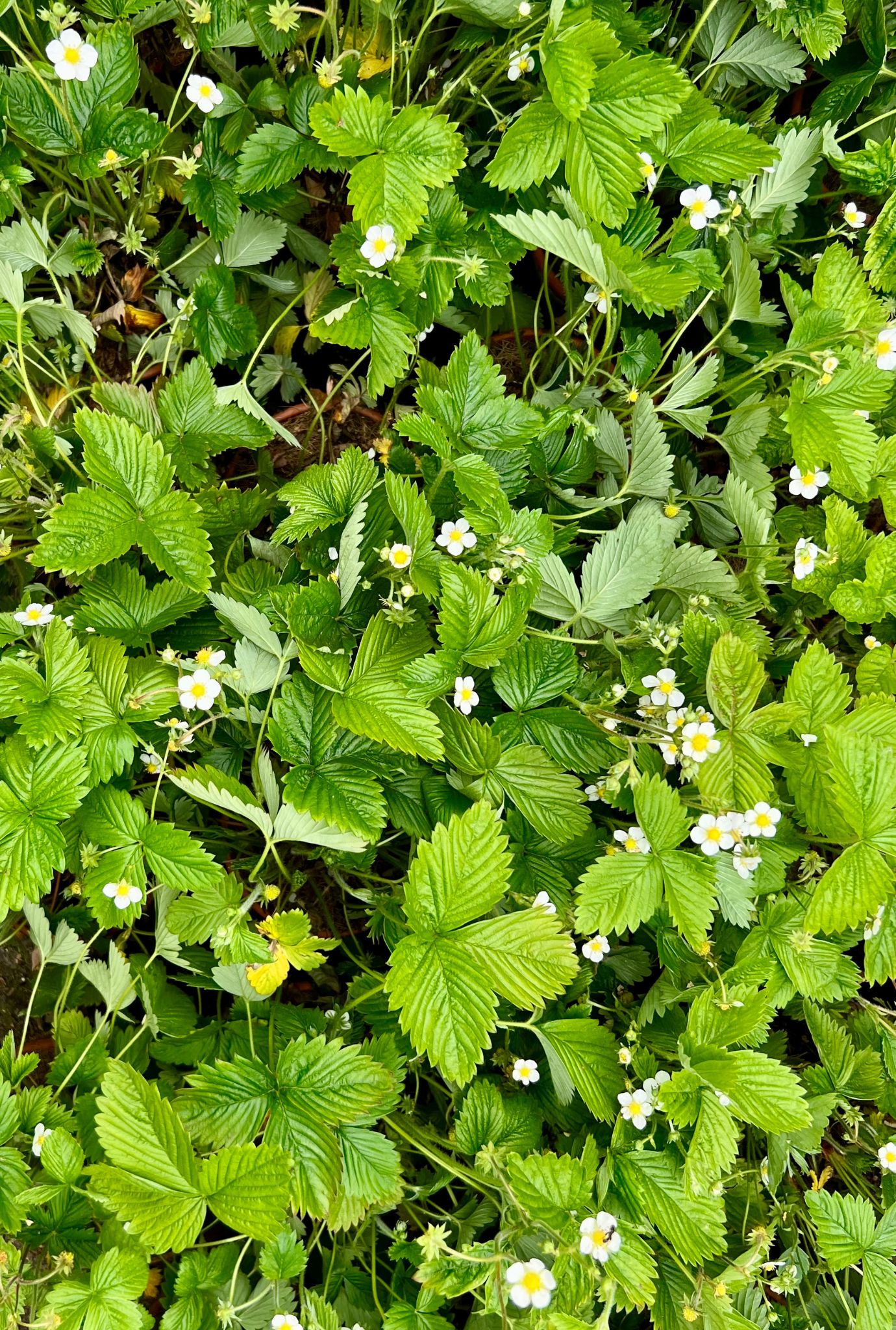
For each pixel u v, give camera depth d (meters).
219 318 0.60
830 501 0.61
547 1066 0.61
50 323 0.60
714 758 0.57
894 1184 0.63
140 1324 0.53
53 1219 0.56
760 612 0.66
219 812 0.62
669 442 0.65
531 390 0.66
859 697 0.64
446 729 0.57
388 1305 0.58
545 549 0.58
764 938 0.59
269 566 0.59
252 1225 0.52
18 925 0.62
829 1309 0.62
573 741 0.59
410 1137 0.57
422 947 0.54
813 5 0.60
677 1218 0.55
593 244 0.56
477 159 0.62
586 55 0.55
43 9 0.55
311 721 0.56
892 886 0.56
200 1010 0.61
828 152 0.61
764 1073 0.55
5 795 0.55
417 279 0.58
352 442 0.66
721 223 0.61
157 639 0.59
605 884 0.56
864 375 0.59
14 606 0.62
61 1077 0.58
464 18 0.60
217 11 0.57
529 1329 0.53
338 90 0.57
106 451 0.55
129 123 0.58
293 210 0.62
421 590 0.56
